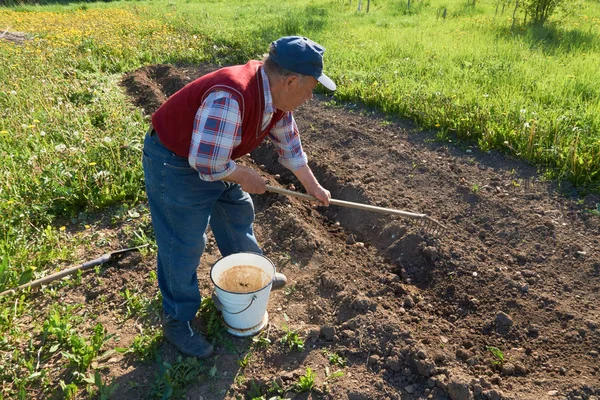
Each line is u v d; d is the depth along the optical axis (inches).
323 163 206.7
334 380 111.7
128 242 163.3
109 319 132.6
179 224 107.2
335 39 401.1
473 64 305.4
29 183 189.3
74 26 507.5
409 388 111.0
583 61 302.4
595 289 136.0
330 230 175.8
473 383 109.0
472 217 168.6
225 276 125.7
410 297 137.0
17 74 317.4
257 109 96.3
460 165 197.8
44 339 124.6
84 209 183.9
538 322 127.6
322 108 262.7
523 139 200.8
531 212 166.6
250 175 102.3
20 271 148.9
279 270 150.2
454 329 128.2
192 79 326.3
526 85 258.8
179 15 567.8
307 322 130.0
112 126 239.6
